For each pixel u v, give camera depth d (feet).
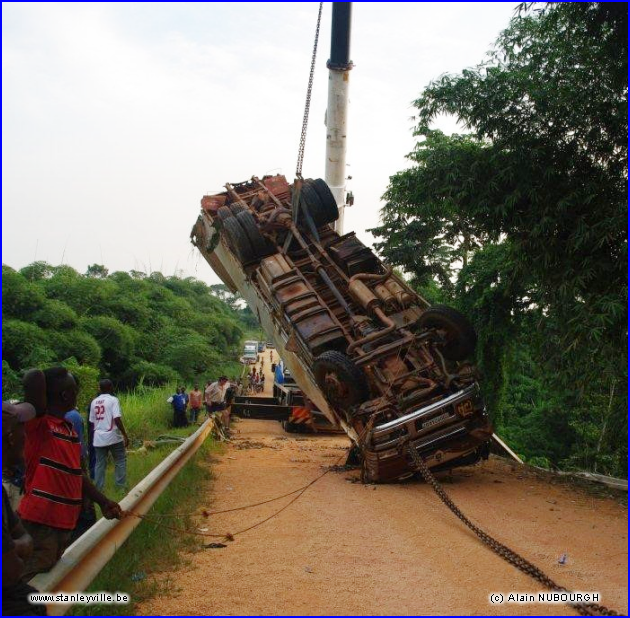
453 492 30.76
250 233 44.78
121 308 124.98
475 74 37.93
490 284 55.26
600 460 71.15
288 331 40.37
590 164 36.29
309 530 23.00
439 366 34.91
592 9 33.14
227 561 19.36
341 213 59.67
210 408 63.26
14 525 11.49
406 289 39.63
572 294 34.83
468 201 39.70
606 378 42.96
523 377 97.35
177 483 29.58
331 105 58.18
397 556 19.71
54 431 14.49
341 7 55.88
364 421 33.40
